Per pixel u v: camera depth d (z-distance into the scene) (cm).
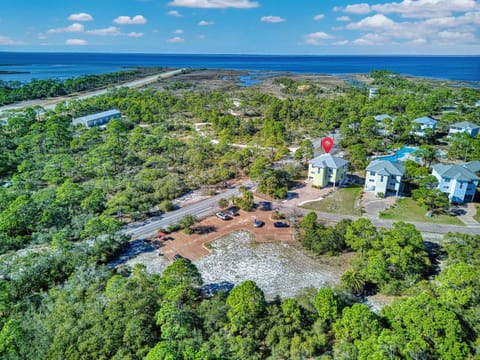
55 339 3036
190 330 3231
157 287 3747
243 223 5894
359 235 4678
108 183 6894
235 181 7744
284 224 5759
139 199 6362
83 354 2873
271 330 3209
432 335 2880
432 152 7806
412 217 5953
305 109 13700
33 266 4122
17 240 5044
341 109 12912
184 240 5369
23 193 6222
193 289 3969
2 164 7806
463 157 8519
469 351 2781
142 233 5572
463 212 6109
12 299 3816
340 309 3444
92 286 3797
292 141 10644
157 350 2695
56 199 5916
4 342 3030
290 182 7575
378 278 4028
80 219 5512
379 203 6519
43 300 3694
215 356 2892
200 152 8894
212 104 15000
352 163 8231
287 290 4203
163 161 8331
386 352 2719
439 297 3581
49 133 9319
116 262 4781
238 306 3306
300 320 3328
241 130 11250
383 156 8994
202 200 6794
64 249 4516
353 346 2952
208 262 4809
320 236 5034
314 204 6544
